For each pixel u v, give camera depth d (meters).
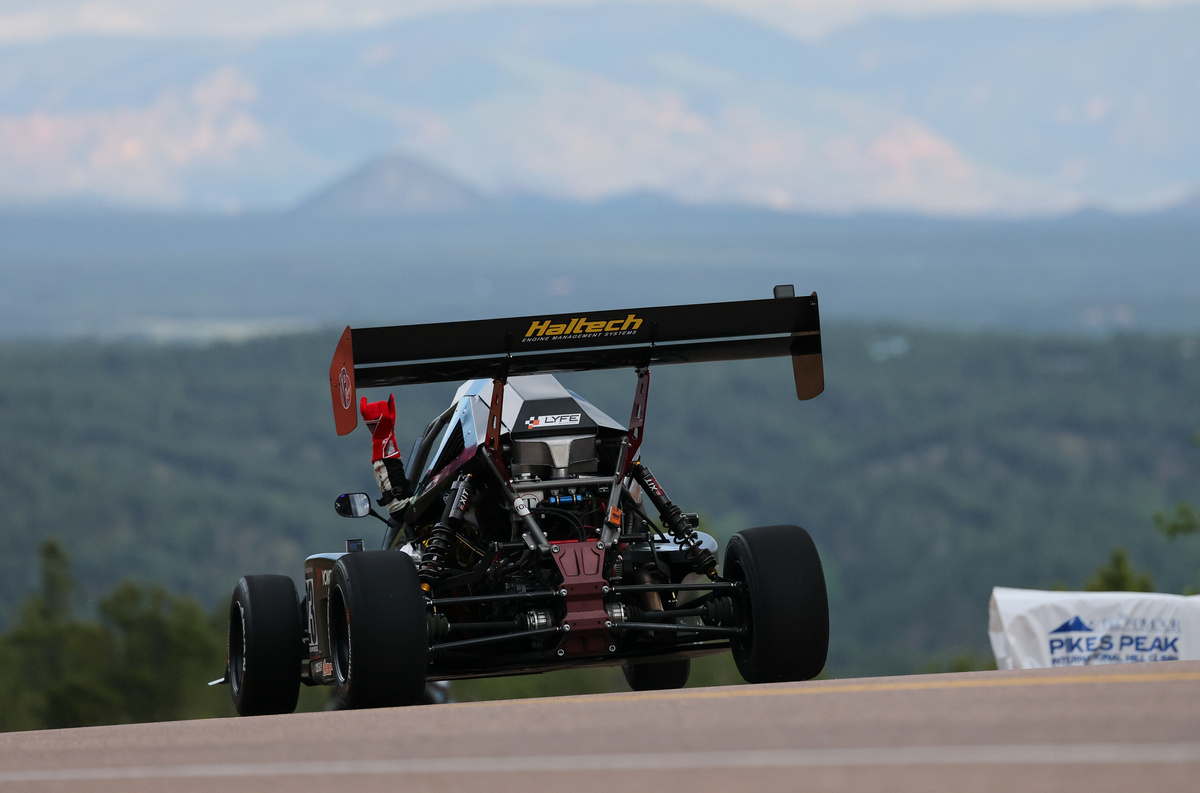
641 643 27.53
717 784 11.91
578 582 25.45
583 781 12.52
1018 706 15.76
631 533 27.94
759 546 25.34
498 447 26.98
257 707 27.92
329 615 25.09
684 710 17.34
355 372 25.78
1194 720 14.02
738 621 25.78
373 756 15.07
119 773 15.00
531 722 17.25
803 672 25.05
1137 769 11.61
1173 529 95.25
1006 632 45.84
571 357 27.08
